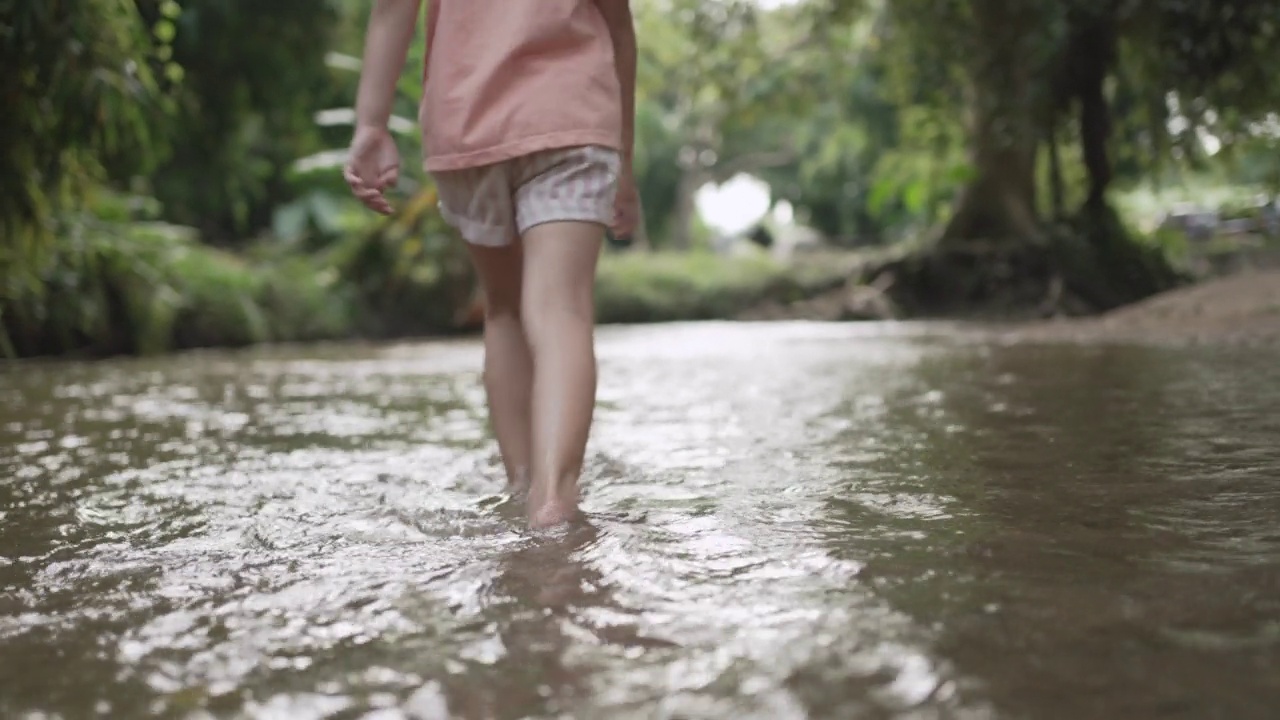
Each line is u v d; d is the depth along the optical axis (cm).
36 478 222
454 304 1330
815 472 205
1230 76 1057
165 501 191
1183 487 177
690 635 103
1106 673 90
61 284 839
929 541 141
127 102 513
